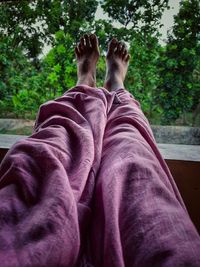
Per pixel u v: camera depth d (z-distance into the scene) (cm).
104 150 60
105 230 40
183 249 34
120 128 67
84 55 150
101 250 40
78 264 40
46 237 35
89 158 52
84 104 75
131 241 38
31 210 39
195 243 36
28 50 170
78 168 49
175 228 38
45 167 45
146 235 38
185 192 99
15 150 48
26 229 35
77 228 39
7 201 39
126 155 53
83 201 46
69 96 79
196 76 151
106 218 41
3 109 162
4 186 43
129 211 41
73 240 37
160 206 42
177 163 100
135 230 39
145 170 48
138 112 79
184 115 151
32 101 156
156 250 35
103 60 163
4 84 162
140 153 54
